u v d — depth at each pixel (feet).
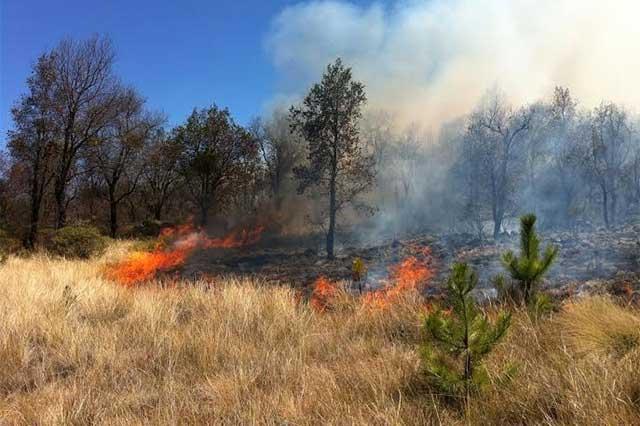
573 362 12.61
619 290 24.36
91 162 92.02
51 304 25.77
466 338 12.96
